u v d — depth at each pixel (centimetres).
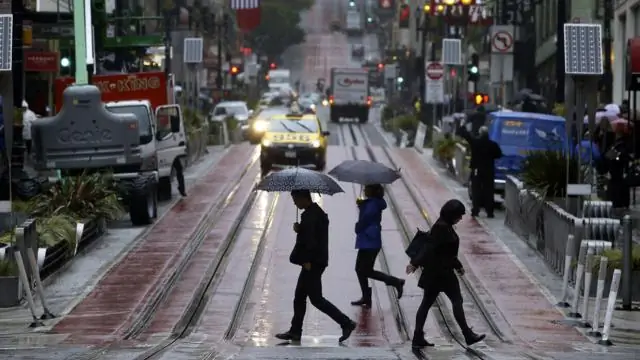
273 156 8588
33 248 4225
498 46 10356
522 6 13688
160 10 13675
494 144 6247
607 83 9838
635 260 4119
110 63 9656
